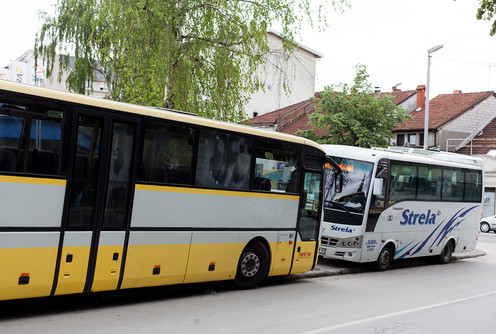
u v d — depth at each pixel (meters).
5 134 7.26
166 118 9.26
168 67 16.17
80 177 8.08
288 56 18.09
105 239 8.37
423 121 44.59
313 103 47.97
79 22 25.39
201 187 9.88
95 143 8.29
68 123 7.92
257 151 11.07
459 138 45.06
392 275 15.97
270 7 17.09
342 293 11.99
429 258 20.67
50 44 27.38
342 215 15.77
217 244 10.27
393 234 16.83
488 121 48.12
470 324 9.45
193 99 17.22
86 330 7.34
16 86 7.39
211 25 16.80
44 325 7.46
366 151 16.20
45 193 7.64
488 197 42.44
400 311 10.27
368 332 8.39
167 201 9.27
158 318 8.37
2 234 7.19
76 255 8.02
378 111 29.16
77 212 8.03
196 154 9.78
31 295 7.61
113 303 9.26
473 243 21.77
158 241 9.15
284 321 8.73
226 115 17.39
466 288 13.95
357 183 15.91
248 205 10.90
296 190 12.19
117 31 15.58
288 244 12.01
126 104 8.80
